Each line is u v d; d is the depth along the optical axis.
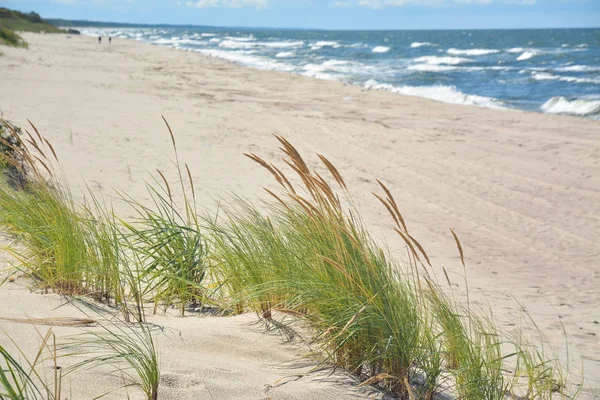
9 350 2.22
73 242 3.55
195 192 8.51
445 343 3.05
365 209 9.41
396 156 13.56
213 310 3.57
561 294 6.40
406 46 85.81
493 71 41.09
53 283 3.43
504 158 13.80
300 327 3.13
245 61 50.72
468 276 6.78
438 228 8.88
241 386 2.34
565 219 9.69
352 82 32.75
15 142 7.24
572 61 50.56
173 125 13.88
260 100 21.25
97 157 9.70
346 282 2.93
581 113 21.94
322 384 2.54
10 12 90.44
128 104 16.48
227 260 3.54
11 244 4.16
